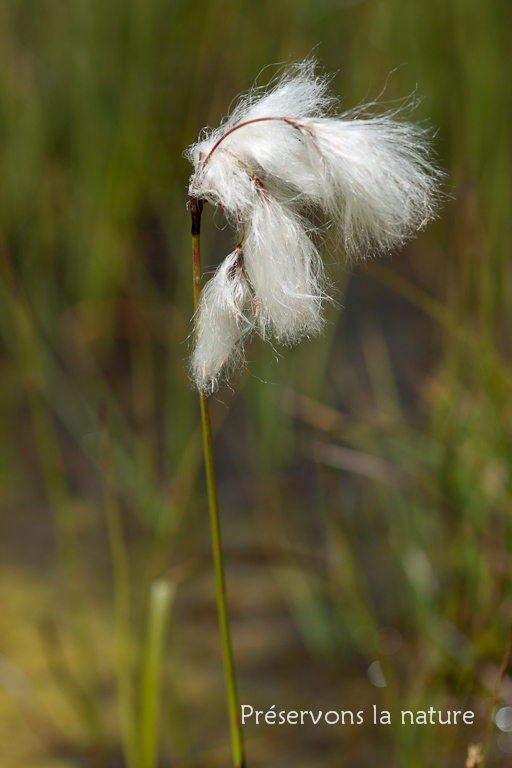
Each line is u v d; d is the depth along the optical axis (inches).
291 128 22.0
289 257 21.8
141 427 49.8
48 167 64.8
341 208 22.0
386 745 28.6
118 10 67.1
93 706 28.9
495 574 31.2
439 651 29.3
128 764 27.2
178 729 28.3
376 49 68.3
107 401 51.1
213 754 28.5
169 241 68.2
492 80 55.7
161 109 68.7
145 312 59.4
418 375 52.6
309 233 22.4
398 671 31.7
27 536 41.5
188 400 47.1
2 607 35.6
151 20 68.6
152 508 40.1
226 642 23.0
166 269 66.8
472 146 43.5
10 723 29.2
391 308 63.4
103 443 27.3
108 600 36.4
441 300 55.1
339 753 28.5
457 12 59.8
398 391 51.4
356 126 22.2
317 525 41.4
